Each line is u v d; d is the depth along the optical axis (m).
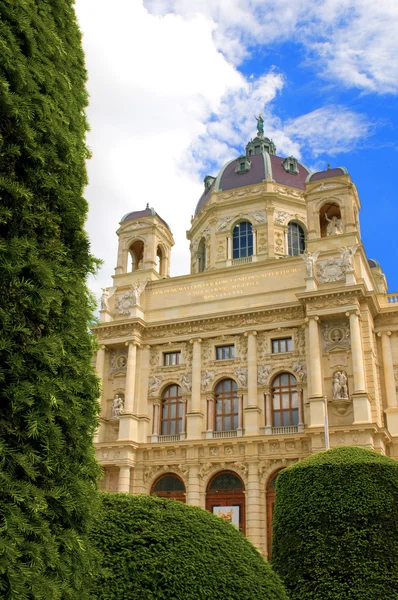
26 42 13.09
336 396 50.91
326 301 53.28
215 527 16.86
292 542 23.66
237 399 55.97
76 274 13.62
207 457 53.34
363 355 52.09
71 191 13.88
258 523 49.66
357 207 62.56
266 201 70.69
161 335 60.25
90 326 14.05
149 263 65.75
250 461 51.53
